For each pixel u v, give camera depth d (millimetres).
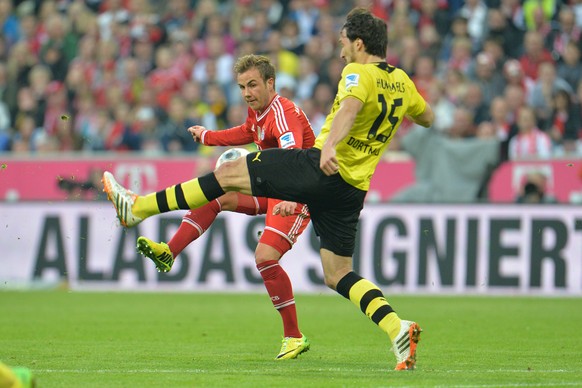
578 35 60219
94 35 68875
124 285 52156
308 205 22750
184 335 31953
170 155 53969
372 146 22375
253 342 30000
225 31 66000
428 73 58281
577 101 55688
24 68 68438
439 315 39062
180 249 25953
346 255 23016
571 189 50438
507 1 62281
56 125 64500
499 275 48938
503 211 49031
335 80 59500
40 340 30031
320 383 20062
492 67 57719
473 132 54594
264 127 26156
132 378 20938
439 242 49469
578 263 48094
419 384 19891
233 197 26484
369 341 30562
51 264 53062
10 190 56125
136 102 64125
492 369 23125
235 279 50875
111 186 22734
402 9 62344
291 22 63562
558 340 30641
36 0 74438
